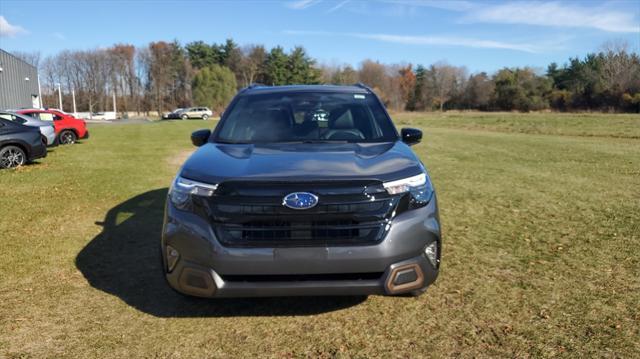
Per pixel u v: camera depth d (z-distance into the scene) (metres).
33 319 3.52
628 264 4.53
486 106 86.19
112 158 13.84
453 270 4.40
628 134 23.73
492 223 6.11
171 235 3.22
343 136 4.19
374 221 3.08
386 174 3.20
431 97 95.88
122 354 3.05
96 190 8.52
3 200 7.64
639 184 8.98
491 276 4.25
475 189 8.50
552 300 3.74
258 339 3.23
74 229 5.93
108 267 4.60
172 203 3.32
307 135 4.19
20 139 11.85
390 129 4.36
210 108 81.75
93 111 97.25
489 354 2.98
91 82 96.25
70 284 4.18
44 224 6.17
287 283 3.05
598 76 67.62
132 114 99.75
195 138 4.51
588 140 20.52
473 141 20.14
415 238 3.15
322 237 3.03
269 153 3.64
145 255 4.95
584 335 3.19
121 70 98.38
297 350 3.07
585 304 3.66
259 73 99.88
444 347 3.07
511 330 3.27
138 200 7.63
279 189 3.04
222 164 3.40
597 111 65.56
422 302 3.74
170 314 3.61
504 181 9.39
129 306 3.75
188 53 100.88
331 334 3.27
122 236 5.63
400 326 3.36
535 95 76.25
